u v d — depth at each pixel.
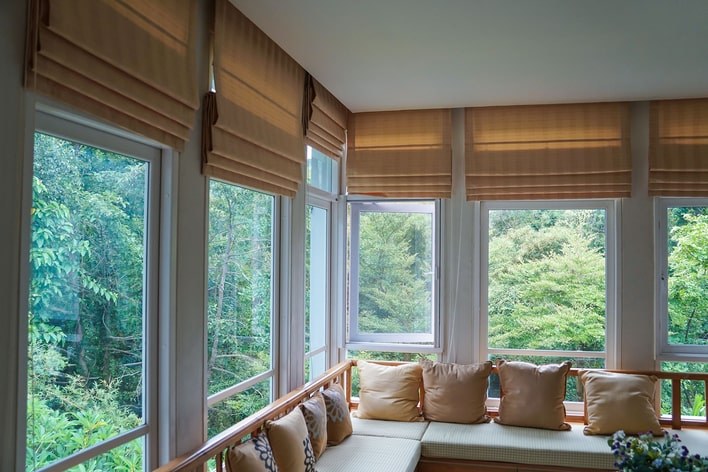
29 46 1.71
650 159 4.43
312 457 3.04
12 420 1.69
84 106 1.94
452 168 4.79
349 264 4.96
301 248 3.96
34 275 1.84
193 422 2.65
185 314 2.59
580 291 4.63
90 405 2.09
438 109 4.77
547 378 4.19
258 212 3.48
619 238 4.50
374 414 4.38
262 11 2.88
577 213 4.65
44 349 1.88
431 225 4.89
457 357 4.75
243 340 3.28
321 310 4.73
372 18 2.93
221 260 3.03
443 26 3.02
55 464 1.91
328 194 4.72
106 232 2.19
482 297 4.75
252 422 2.90
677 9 2.79
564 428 4.13
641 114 4.50
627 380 4.11
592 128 4.52
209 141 2.72
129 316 2.32
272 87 3.36
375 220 4.96
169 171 2.50
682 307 4.46
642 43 3.23
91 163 2.12
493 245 4.77
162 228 2.49
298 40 3.25
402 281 4.92
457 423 4.29
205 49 2.75
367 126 4.86
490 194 4.67
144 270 2.42
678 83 3.98
